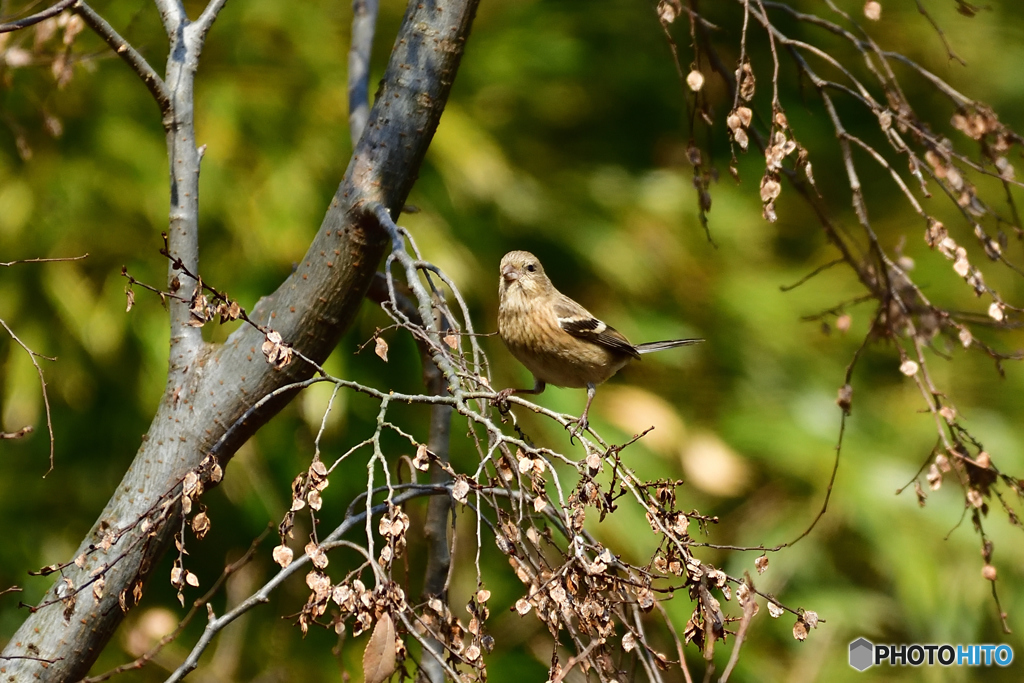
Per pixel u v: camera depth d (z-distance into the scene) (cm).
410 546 1116
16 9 973
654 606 453
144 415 1139
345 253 605
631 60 1438
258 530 1151
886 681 1217
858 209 673
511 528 468
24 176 1116
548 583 444
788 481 1305
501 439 470
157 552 577
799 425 1307
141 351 1127
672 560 462
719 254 1369
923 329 777
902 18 1470
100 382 1148
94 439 1165
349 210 607
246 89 1187
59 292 1091
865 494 1255
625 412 1230
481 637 464
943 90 693
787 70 1480
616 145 1427
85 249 1113
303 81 1216
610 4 1430
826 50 1474
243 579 1136
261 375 599
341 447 1146
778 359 1345
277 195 1130
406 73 621
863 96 671
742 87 600
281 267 1136
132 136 1148
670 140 1461
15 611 1120
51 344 1116
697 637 454
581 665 470
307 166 1164
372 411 1167
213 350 617
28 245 1105
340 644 595
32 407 1090
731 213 1381
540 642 1117
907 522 1250
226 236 1130
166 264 1119
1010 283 1365
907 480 1277
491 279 1243
